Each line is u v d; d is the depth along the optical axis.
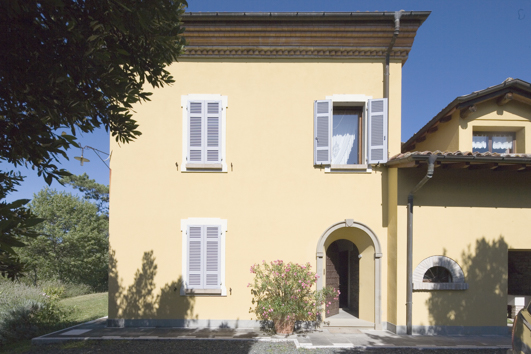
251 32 8.03
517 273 9.15
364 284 8.14
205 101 8.21
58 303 11.56
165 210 8.04
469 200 7.51
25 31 2.65
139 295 7.86
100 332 7.30
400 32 7.96
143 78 3.84
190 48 8.13
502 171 7.59
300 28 7.94
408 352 6.17
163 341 6.69
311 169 8.10
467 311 7.26
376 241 7.85
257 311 7.69
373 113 8.07
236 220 8.00
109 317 7.81
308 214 8.00
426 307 7.27
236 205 8.03
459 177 7.57
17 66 2.71
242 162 8.12
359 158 8.49
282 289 7.27
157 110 8.23
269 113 8.23
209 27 7.92
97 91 3.22
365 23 7.88
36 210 24.83
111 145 8.15
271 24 7.92
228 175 8.10
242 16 7.73
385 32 8.02
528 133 7.91
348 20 7.86
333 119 8.59
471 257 7.38
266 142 8.16
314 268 7.90
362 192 8.02
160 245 7.96
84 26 2.95
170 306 7.82
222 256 7.89
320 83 8.27
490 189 7.55
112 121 3.64
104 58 2.92
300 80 8.27
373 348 6.30
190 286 7.84
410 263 7.27
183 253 7.92
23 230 2.30
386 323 7.62
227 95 8.26
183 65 8.30
